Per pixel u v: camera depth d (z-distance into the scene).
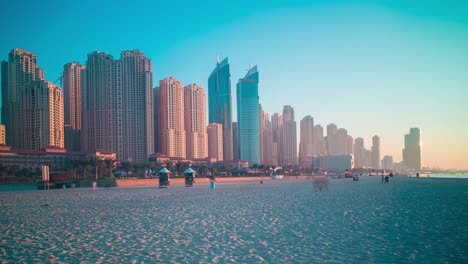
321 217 35.22
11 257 20.81
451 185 105.38
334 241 23.67
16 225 33.50
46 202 60.84
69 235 27.69
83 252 21.78
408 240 23.47
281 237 25.52
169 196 71.94
